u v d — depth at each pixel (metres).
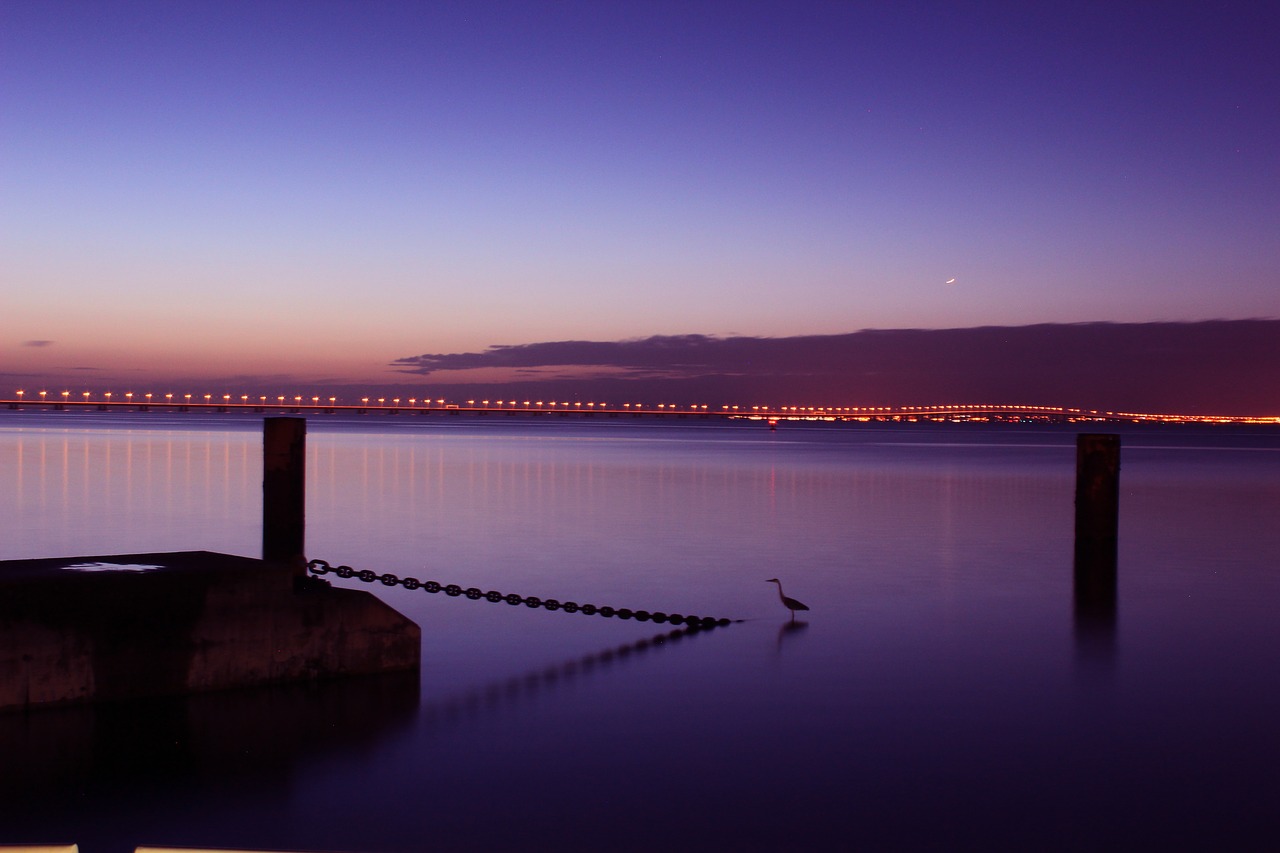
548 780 7.22
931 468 48.72
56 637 8.19
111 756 7.39
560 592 14.51
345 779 7.15
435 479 36.84
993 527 23.11
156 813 6.53
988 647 11.32
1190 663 10.66
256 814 6.55
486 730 8.22
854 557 18.20
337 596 9.41
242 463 43.62
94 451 53.97
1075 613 13.28
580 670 10.16
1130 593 14.77
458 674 9.93
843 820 6.62
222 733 7.93
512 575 15.91
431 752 7.71
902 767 7.57
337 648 9.42
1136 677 10.09
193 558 9.48
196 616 8.70
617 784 7.16
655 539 20.47
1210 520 25.25
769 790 7.10
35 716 8.07
